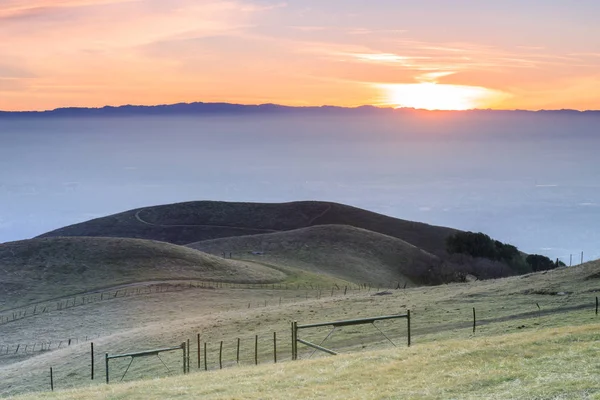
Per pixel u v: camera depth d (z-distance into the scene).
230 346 52.28
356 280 142.00
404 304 59.97
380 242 170.12
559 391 20.88
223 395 25.97
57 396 31.11
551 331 32.25
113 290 107.75
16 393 50.44
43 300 104.56
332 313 60.69
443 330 45.53
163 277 116.62
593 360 24.58
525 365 25.20
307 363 31.88
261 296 102.25
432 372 26.12
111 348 61.03
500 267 147.00
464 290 64.62
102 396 29.17
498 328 41.66
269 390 26.27
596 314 41.66
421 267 153.62
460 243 159.25
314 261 152.88
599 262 64.38
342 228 178.88
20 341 82.06
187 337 59.66
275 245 166.00
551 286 57.44
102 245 131.75
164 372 47.50
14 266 121.25
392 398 22.67
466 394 22.08
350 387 25.28
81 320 90.31
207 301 97.38
